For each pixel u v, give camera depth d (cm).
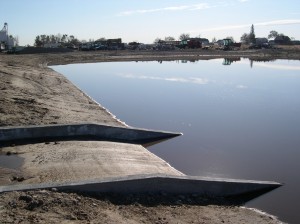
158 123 2116
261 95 3014
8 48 7569
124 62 6275
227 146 1706
